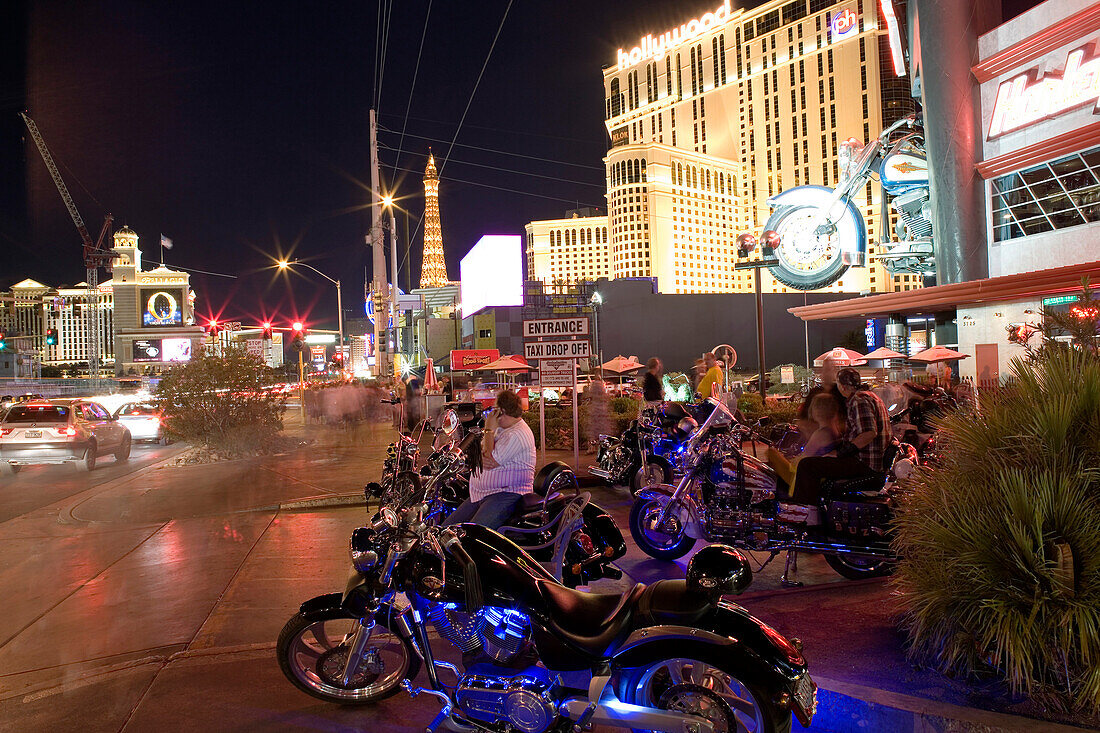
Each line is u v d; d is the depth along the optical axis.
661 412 8.84
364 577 3.96
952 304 30.30
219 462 15.96
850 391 6.15
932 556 3.98
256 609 5.87
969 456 4.15
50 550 8.07
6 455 15.08
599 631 3.38
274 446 17.80
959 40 31.42
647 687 3.35
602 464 9.33
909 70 40.03
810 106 155.88
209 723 4.00
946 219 32.25
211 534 8.66
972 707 3.45
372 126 41.19
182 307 147.12
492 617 3.54
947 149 31.94
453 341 107.25
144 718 4.07
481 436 5.95
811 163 156.50
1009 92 29.59
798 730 3.73
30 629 5.54
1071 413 3.80
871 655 4.09
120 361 143.50
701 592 3.28
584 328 12.03
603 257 194.38
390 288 45.84
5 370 109.62
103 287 195.12
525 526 5.72
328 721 4.02
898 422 9.41
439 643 4.95
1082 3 26.36
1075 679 3.46
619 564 6.93
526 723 3.36
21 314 192.25
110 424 17.34
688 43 181.25
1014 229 30.09
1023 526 3.59
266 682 4.51
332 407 23.95
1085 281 4.57
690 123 182.50
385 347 47.31
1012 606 3.58
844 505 5.71
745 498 6.14
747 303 115.38
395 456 5.89
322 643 4.32
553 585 3.58
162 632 5.40
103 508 10.46
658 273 162.62
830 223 55.59
